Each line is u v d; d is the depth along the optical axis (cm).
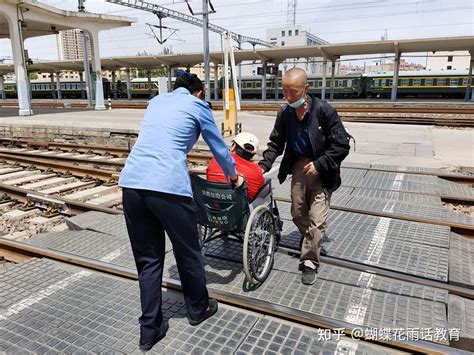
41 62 4556
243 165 380
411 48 3138
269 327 319
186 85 307
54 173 916
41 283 394
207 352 291
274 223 403
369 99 4016
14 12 2150
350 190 697
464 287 381
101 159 1076
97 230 527
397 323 317
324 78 3425
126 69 4491
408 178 777
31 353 292
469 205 644
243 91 4769
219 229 379
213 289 370
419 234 493
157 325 298
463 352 281
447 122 1786
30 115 2222
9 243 497
